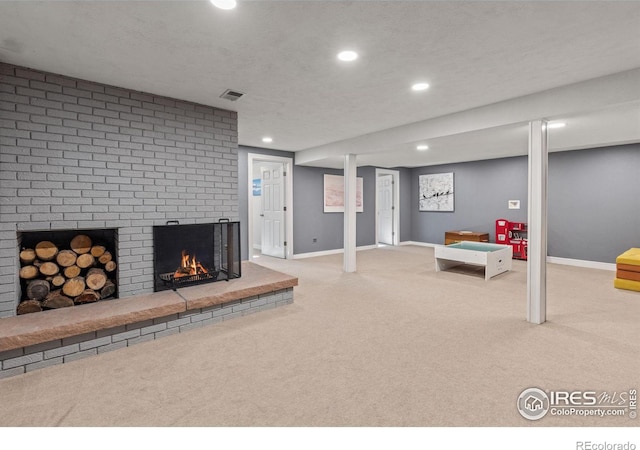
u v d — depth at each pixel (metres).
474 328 2.90
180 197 3.29
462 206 7.61
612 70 2.59
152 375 2.14
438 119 3.91
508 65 2.51
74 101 2.70
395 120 4.07
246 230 5.91
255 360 2.33
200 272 3.44
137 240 3.03
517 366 2.22
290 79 2.78
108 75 2.67
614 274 5.02
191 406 1.81
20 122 2.48
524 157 6.50
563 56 2.36
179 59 2.40
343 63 2.48
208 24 1.94
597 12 1.82
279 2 1.72
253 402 1.84
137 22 1.91
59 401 1.86
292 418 1.71
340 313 3.31
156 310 2.65
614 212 5.31
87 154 2.77
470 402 1.83
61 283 2.71
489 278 4.76
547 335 2.73
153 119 3.11
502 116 3.33
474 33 2.05
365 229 8.09
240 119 4.02
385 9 1.79
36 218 2.55
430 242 8.39
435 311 3.37
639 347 2.49
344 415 1.73
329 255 7.22
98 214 2.82
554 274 5.02
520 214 6.60
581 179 5.64
